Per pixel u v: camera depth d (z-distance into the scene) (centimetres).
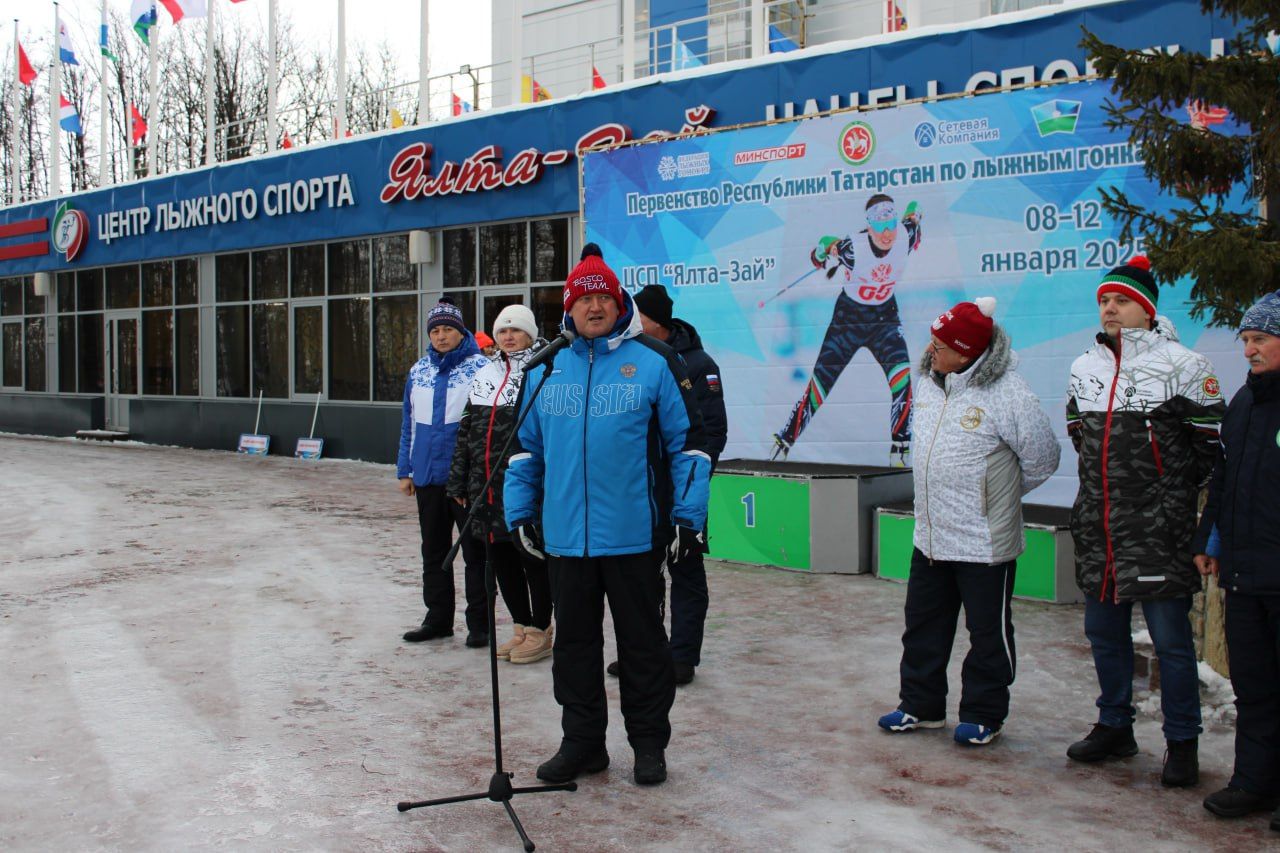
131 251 1916
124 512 1052
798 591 679
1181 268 477
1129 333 369
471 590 552
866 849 323
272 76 1711
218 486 1273
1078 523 382
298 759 400
